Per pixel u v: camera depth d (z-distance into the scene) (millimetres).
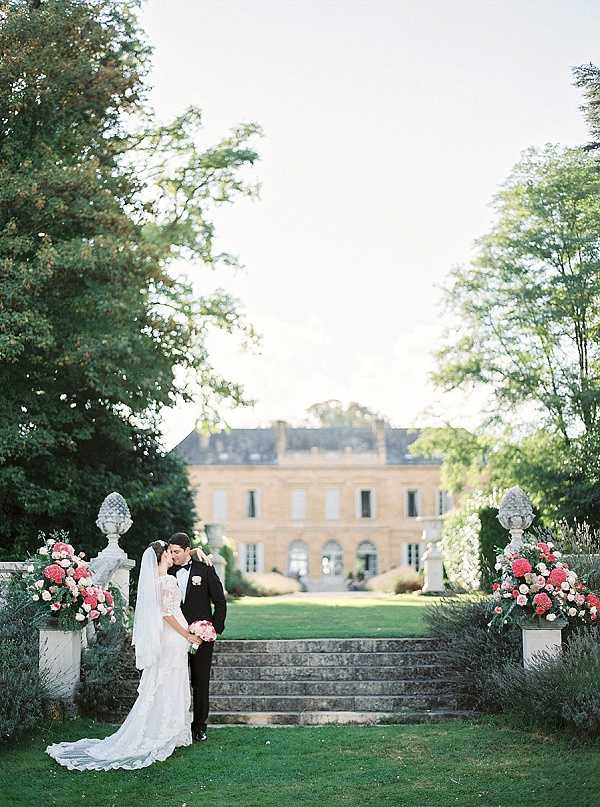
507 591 10141
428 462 62719
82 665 10547
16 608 10898
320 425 68375
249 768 8234
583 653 9359
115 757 8398
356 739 9195
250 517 62656
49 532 18172
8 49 16812
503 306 30172
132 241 17500
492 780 7699
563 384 29031
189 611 9391
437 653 11461
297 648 11750
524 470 27875
